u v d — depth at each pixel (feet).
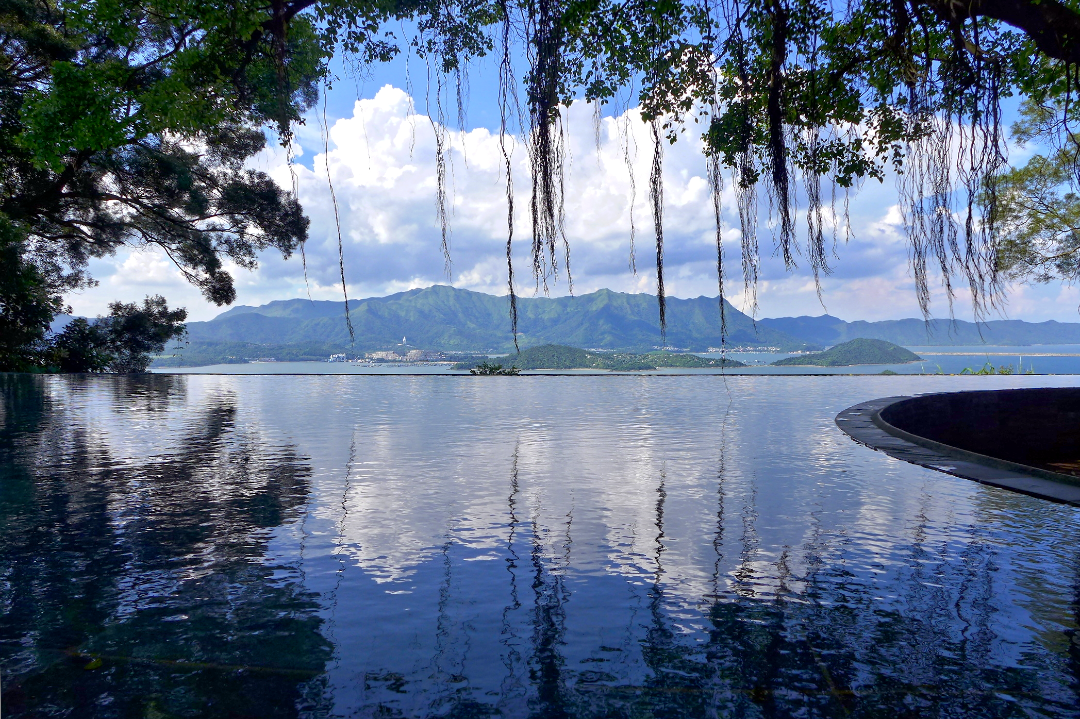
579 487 13.87
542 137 13.75
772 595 7.68
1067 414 46.29
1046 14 12.67
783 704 5.24
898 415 33.73
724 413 29.89
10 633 6.63
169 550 9.47
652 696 5.36
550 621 6.95
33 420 26.89
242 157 69.97
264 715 5.04
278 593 7.79
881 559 9.03
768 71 15.29
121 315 82.74
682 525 10.81
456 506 12.15
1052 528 10.60
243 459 17.40
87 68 27.68
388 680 5.65
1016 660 6.05
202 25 23.95
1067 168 13.73
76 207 65.57
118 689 5.44
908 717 5.06
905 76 13.66
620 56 17.22
